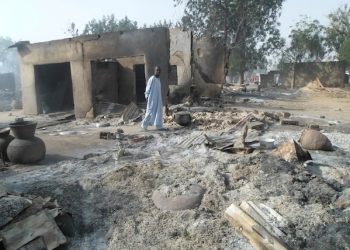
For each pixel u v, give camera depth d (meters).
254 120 11.20
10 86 35.09
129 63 18.33
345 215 4.57
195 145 8.34
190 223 4.55
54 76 18.94
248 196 5.14
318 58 43.28
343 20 39.56
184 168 6.20
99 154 7.86
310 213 4.57
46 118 16.02
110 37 14.65
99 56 14.96
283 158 6.75
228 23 35.72
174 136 9.68
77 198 5.41
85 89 15.46
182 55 17.78
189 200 5.03
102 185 5.71
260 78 46.09
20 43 17.33
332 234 4.07
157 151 7.92
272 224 4.26
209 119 11.98
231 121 11.26
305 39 41.47
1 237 3.97
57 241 4.11
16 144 7.14
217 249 4.01
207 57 21.95
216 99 20.66
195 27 36.75
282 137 9.26
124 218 4.76
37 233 4.10
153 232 4.44
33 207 4.52
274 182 5.55
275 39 39.16
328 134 9.84
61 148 8.83
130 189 5.52
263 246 3.90
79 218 4.88
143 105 18.09
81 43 15.27
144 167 6.26
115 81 18.41
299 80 40.69
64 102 19.61
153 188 5.53
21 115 17.84
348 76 40.31
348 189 5.41
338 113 15.64
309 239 4.05
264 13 35.53
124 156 7.50
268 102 21.42
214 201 5.03
